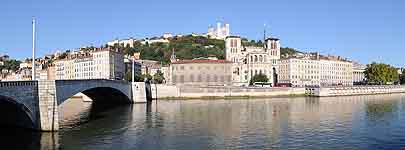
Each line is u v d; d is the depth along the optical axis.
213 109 120.69
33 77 72.81
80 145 60.44
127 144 61.72
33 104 67.25
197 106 133.12
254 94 191.62
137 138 66.69
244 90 189.12
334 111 112.88
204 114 104.94
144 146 60.22
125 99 145.00
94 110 116.50
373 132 72.38
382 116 98.00
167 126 80.62
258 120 90.81
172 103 148.75
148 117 97.19
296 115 102.00
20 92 63.16
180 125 82.12
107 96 145.75
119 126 80.50
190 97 177.88
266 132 72.69
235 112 110.75
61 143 61.22
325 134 70.31
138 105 137.25
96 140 64.56
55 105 69.50
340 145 60.84
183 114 104.88
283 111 113.75
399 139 65.56
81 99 172.50
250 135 69.44
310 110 116.88
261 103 149.50
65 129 75.25
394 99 171.62
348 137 67.25
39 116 68.31
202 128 77.81
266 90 195.25
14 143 60.19
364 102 152.00
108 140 64.75
